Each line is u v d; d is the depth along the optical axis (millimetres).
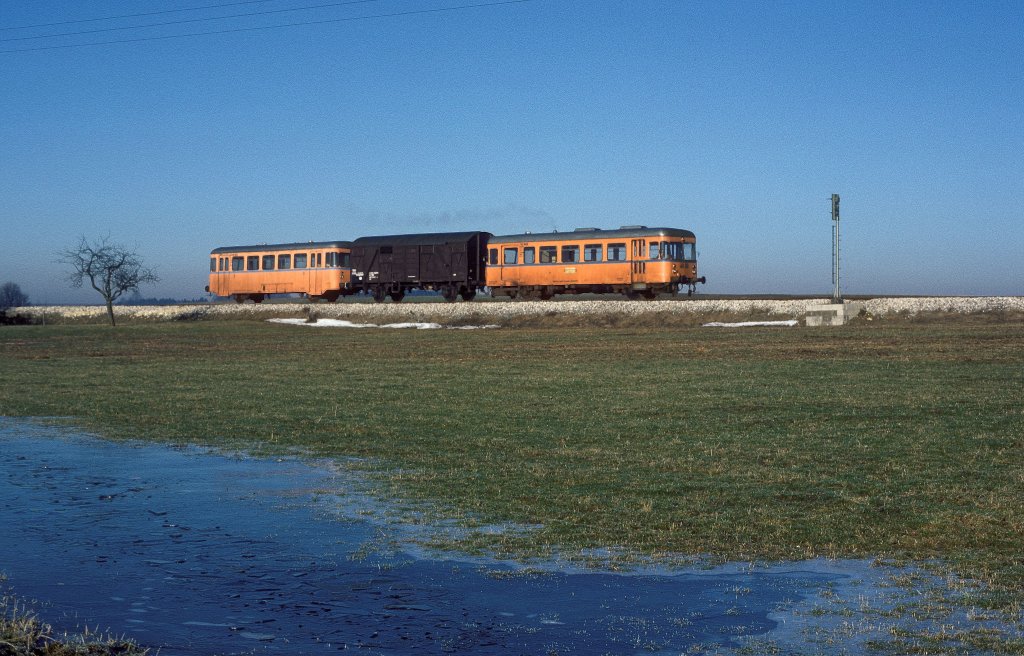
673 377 30375
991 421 19953
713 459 16578
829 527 12000
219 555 10945
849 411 21922
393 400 25938
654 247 60000
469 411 23406
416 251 69250
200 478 15617
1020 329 45906
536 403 24703
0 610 8875
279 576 10117
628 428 20266
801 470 15484
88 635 8203
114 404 25781
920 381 27672
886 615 8820
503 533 11945
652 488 14344
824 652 7914
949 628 8430
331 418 22484
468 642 8156
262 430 20781
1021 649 7926
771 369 32219
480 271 68688
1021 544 11156
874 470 15367
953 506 12883
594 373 32438
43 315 84438
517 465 16359
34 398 27406
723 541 11492
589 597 9430
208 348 50000
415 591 9609
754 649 7992
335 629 8461
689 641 8195
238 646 7988
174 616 8789
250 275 77188
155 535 11875
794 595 9469
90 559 10766
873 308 54562
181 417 23016
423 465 16547
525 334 53750
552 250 63906
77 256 70438
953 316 52812
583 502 13500
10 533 11977
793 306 55906
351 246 72688
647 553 11031
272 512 13148
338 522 12562
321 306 71062
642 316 58844
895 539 11453
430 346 47781
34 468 16562
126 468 16547
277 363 39844
